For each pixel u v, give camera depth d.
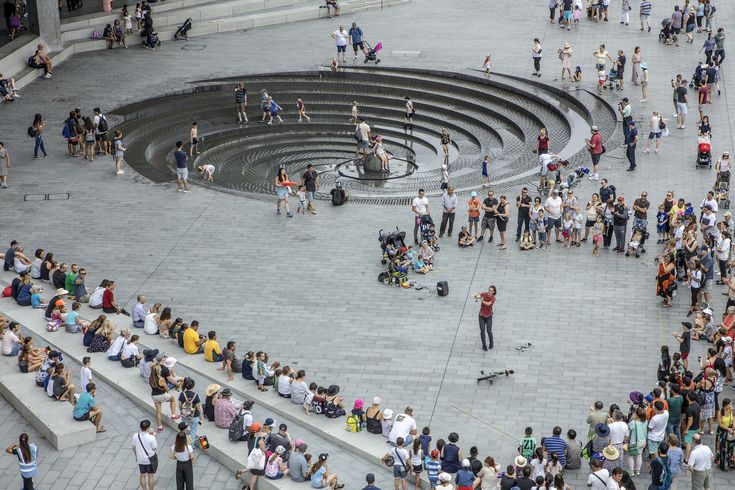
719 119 50.03
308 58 61.97
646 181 44.03
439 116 56.47
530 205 38.84
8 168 47.62
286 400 29.83
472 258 38.53
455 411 29.55
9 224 42.00
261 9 70.00
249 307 35.56
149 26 63.81
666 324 33.81
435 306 35.34
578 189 43.53
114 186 45.97
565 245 39.25
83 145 48.81
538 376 31.19
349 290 36.59
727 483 26.20
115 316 34.72
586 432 28.42
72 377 30.75
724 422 26.44
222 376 31.14
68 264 38.66
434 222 41.62
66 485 26.22
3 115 53.69
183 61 61.94
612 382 30.77
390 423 27.91
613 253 38.66
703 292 34.47
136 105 55.91
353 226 41.72
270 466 26.03
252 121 56.62
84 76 59.38
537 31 64.06
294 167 52.72
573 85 55.56
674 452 25.23
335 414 28.81
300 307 35.50
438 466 25.80
